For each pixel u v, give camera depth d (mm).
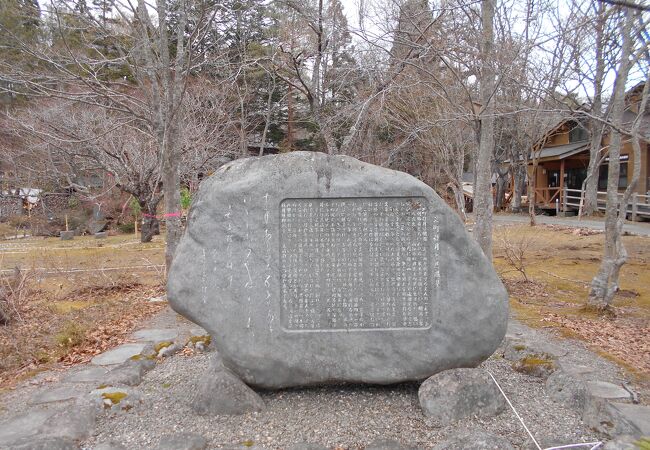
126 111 8078
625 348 5492
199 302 3881
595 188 20328
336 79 9727
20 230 20422
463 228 3969
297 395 4023
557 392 3943
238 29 11625
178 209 7477
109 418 3721
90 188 19531
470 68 8102
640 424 3615
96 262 11000
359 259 3959
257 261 3924
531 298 8008
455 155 13977
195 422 3617
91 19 7887
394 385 4164
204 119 13773
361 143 9961
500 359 4867
